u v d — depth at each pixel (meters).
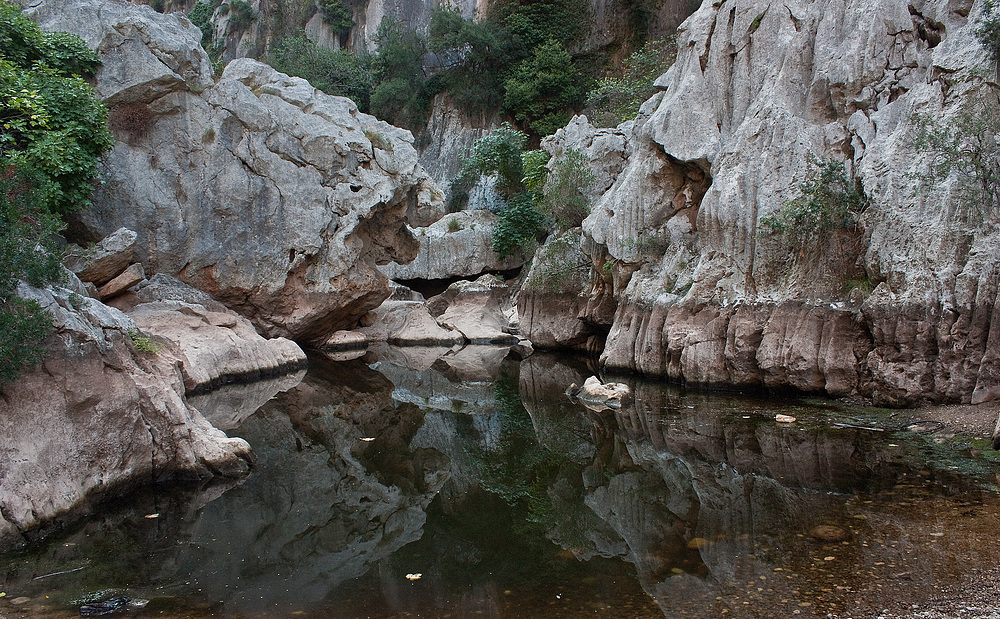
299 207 22.34
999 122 10.58
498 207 38.38
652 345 16.58
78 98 15.20
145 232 20.16
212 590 5.60
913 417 10.55
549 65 38.50
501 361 23.31
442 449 11.23
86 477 7.55
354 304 24.95
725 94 16.42
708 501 7.71
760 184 14.38
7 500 6.59
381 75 44.28
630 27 38.38
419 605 5.28
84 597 5.42
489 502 8.38
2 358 6.68
